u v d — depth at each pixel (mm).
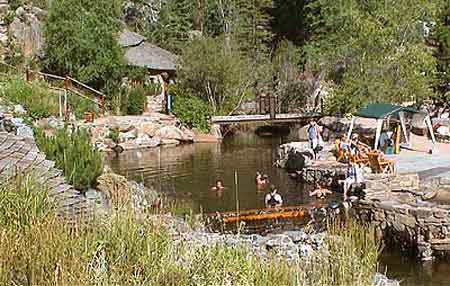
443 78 39844
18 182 8023
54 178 11570
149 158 31016
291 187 24031
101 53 37688
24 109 28672
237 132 41312
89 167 15875
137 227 7270
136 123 35438
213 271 6672
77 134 17453
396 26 37594
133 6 55562
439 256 16250
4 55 37875
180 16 55062
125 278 6125
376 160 24234
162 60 45562
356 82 36781
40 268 5863
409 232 16734
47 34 37594
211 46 41656
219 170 27656
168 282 6375
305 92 44812
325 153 28109
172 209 14984
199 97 41156
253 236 14086
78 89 37219
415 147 29672
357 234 9367
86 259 6160
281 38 57125
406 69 36719
